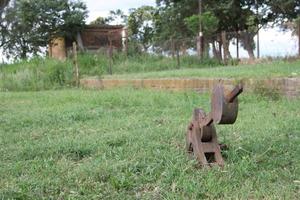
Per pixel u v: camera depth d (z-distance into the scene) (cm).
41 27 3378
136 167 450
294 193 378
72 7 3416
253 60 1803
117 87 1365
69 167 474
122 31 3269
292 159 470
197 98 992
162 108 875
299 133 582
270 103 877
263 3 2855
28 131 686
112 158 497
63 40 3456
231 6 2772
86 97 1080
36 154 531
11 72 1850
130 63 1958
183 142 556
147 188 406
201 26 2292
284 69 1138
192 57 1956
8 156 529
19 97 1238
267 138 555
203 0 2834
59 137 625
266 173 427
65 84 1647
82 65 1861
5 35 3456
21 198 386
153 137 590
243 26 2927
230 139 554
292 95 928
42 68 1744
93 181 422
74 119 777
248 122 671
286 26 1766
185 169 437
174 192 388
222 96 428
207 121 456
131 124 698
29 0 3353
